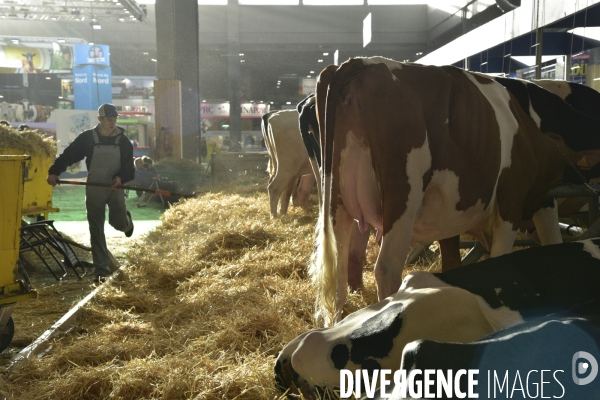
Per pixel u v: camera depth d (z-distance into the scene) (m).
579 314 1.94
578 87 4.37
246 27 37.53
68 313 4.15
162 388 2.79
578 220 5.79
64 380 2.89
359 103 3.00
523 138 3.41
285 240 6.40
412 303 1.99
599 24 8.55
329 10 36.88
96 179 5.69
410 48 37.06
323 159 3.21
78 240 7.97
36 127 22.22
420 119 2.99
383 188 3.03
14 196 3.45
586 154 3.90
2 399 2.80
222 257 5.89
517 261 2.29
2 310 3.47
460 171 3.12
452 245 3.88
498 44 11.15
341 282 3.35
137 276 5.40
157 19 20.09
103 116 5.64
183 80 20.27
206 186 14.22
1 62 30.23
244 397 2.71
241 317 3.66
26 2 25.36
